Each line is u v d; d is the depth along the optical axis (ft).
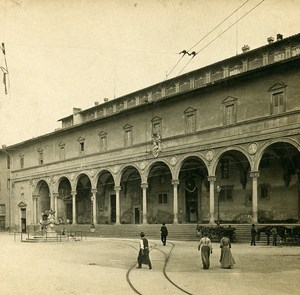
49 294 46.24
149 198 164.04
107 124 168.45
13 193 227.40
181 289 47.26
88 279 55.36
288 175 120.06
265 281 52.13
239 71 131.75
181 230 130.00
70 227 176.14
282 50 120.78
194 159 138.41
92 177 172.24
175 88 153.28
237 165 133.80
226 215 136.05
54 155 198.70
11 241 138.00
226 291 45.98
